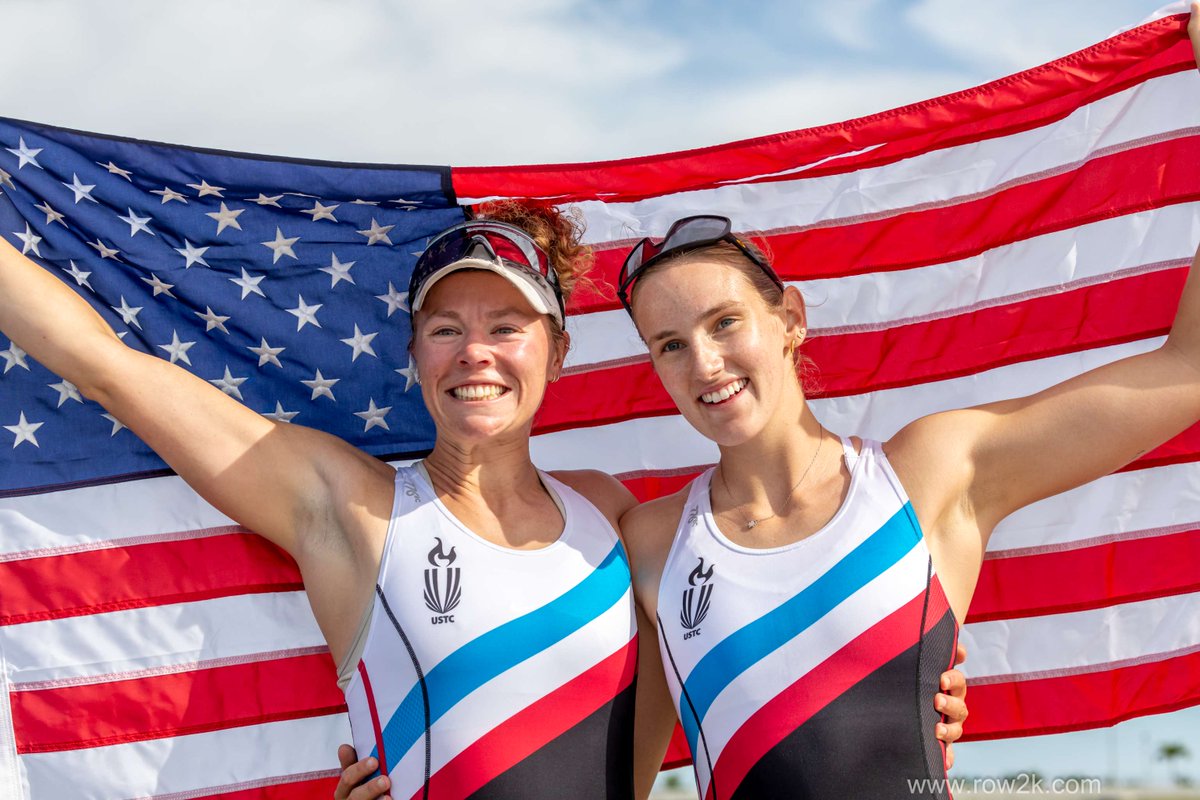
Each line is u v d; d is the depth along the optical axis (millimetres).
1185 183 3969
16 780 3900
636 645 3311
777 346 3279
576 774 3092
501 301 3369
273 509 3434
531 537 3348
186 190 4023
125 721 3953
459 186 4129
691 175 4207
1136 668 3977
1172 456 3980
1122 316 4004
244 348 4145
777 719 2998
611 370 4359
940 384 4184
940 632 3100
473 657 3129
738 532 3277
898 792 2924
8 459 3980
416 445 4230
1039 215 4113
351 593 3338
